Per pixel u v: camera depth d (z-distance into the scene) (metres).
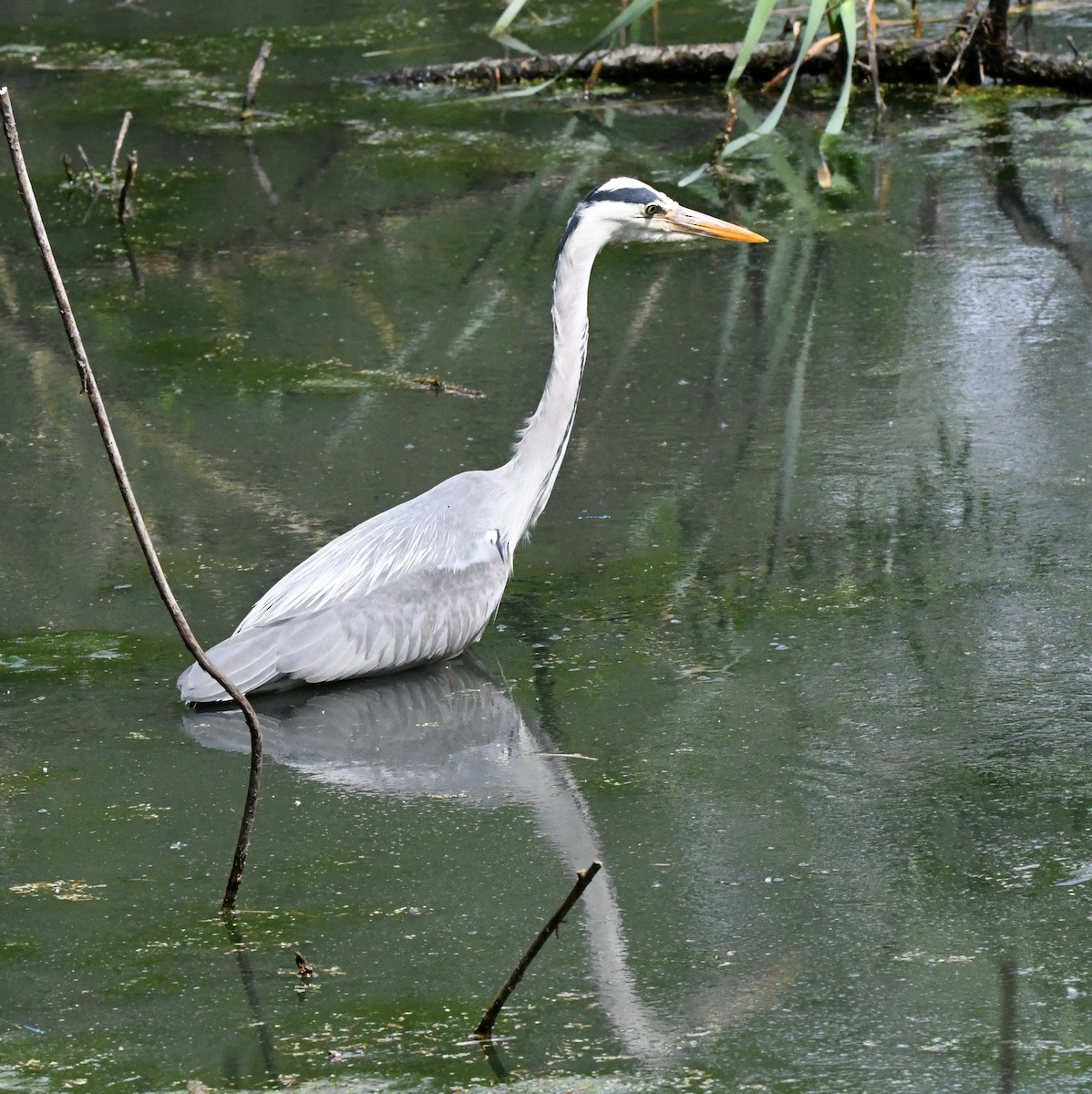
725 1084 6.44
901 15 26.22
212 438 14.68
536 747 9.57
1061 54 24.06
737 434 13.98
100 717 10.22
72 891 8.28
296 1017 7.09
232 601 11.54
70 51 29.84
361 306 17.83
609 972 7.32
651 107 24.72
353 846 8.62
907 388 14.65
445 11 30.89
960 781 8.83
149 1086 6.63
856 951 7.37
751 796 8.84
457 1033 6.91
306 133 24.42
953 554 11.61
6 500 13.63
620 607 11.24
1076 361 14.93
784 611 11.00
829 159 21.53
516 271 18.56
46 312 18.34
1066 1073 6.41
